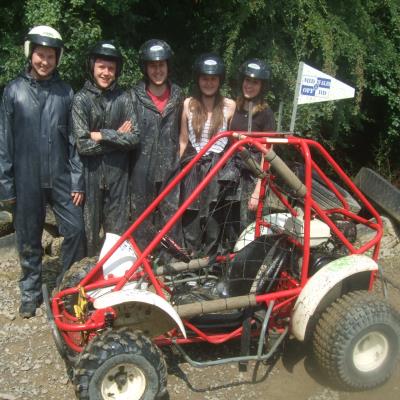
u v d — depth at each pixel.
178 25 6.59
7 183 4.12
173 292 4.02
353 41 6.22
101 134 4.21
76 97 4.21
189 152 4.71
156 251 4.79
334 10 6.41
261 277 3.81
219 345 4.11
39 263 4.44
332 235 4.14
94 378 3.17
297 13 6.00
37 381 3.74
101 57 4.18
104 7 5.36
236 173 4.58
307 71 4.21
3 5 5.62
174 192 4.66
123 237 3.73
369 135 8.06
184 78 6.50
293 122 4.28
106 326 3.47
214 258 4.21
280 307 3.73
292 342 4.18
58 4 5.16
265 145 3.83
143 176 4.57
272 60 6.04
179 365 3.89
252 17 6.16
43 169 4.13
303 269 3.67
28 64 4.05
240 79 4.67
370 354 3.68
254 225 4.47
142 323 3.53
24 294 4.45
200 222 4.81
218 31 6.05
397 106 7.14
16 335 4.23
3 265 5.27
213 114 4.60
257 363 3.90
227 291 3.90
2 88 5.86
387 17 7.12
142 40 6.43
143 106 4.51
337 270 3.58
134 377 3.30
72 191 4.27
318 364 3.67
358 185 6.55
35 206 4.22
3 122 4.05
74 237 4.31
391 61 6.92
